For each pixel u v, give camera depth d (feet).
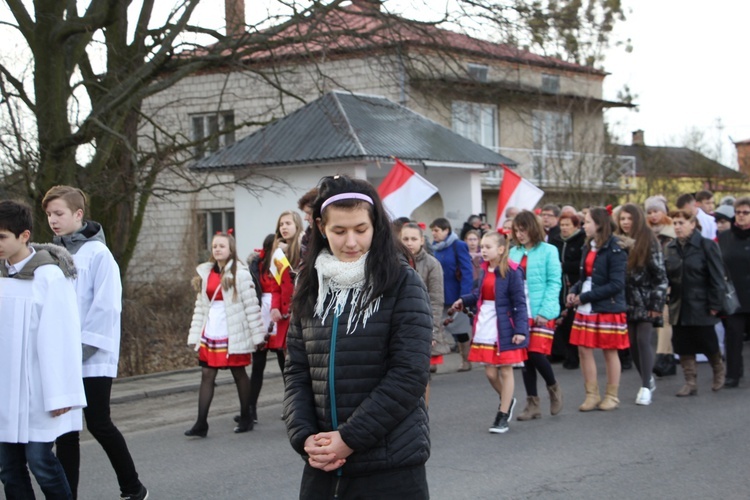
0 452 15.58
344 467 10.66
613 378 28.53
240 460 23.26
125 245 49.06
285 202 63.62
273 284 26.63
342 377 10.74
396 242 11.14
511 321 25.34
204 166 62.39
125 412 31.17
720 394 30.53
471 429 26.21
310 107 66.23
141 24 46.88
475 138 91.20
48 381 14.92
